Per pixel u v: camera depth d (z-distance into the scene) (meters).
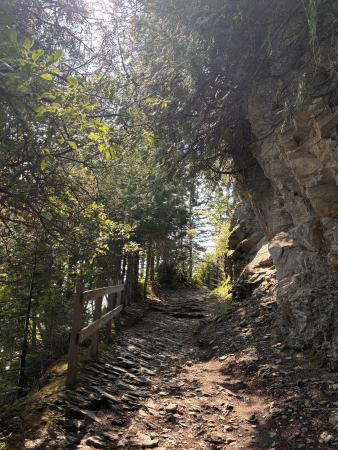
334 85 4.27
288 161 5.96
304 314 6.14
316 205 5.69
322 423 3.86
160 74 5.89
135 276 14.34
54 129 2.61
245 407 4.66
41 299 7.60
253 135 7.25
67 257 7.04
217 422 4.26
